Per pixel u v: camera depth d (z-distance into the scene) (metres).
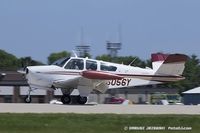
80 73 70.38
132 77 75.31
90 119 47.47
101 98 160.38
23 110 53.78
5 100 162.00
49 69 70.50
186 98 154.62
